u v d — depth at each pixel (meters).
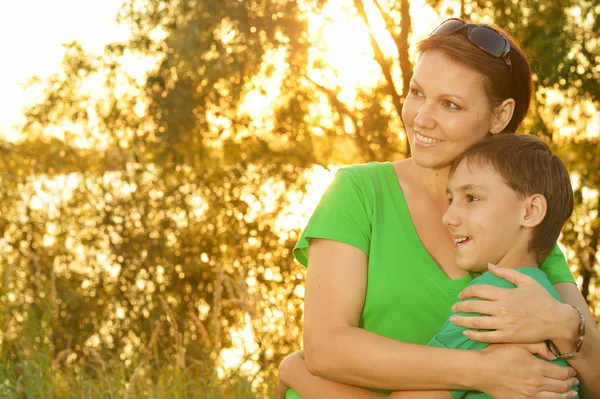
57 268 8.67
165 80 9.12
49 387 4.25
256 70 9.48
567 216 2.15
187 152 9.30
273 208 9.62
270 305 4.50
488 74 2.05
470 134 2.09
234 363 4.48
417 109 2.12
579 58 8.67
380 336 1.98
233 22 8.89
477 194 2.07
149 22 9.12
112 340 8.37
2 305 5.95
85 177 8.95
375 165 2.25
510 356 1.91
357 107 10.51
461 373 1.90
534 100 8.95
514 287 2.01
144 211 9.12
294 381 2.18
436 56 2.07
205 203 9.54
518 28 8.99
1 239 8.50
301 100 10.01
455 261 2.14
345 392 2.09
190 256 9.17
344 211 2.13
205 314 8.89
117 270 9.01
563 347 1.95
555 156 2.15
